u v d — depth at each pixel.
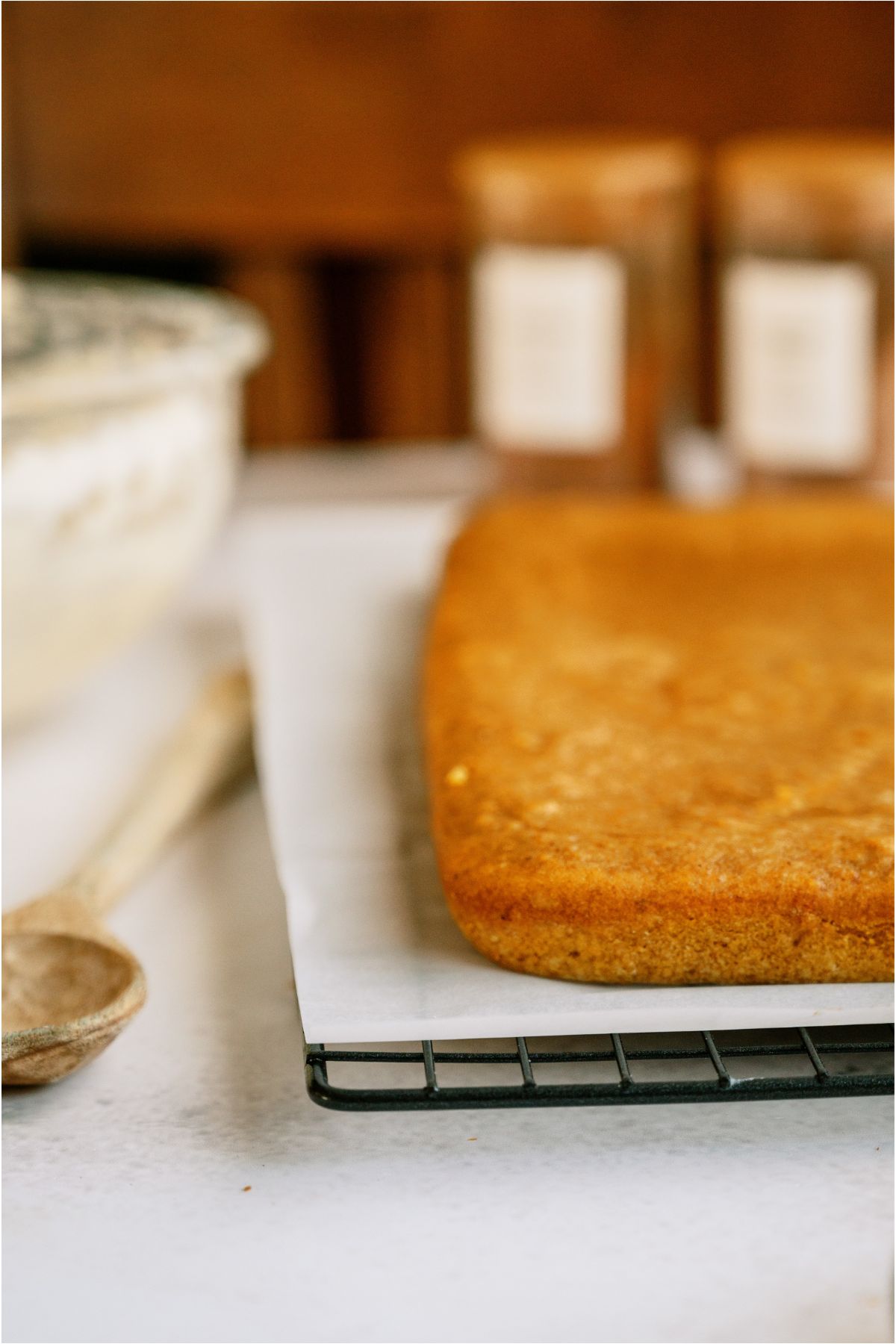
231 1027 0.59
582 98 0.89
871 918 0.54
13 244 0.89
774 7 0.89
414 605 0.75
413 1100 0.48
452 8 0.88
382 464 0.92
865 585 0.70
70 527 0.64
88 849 0.64
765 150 0.79
